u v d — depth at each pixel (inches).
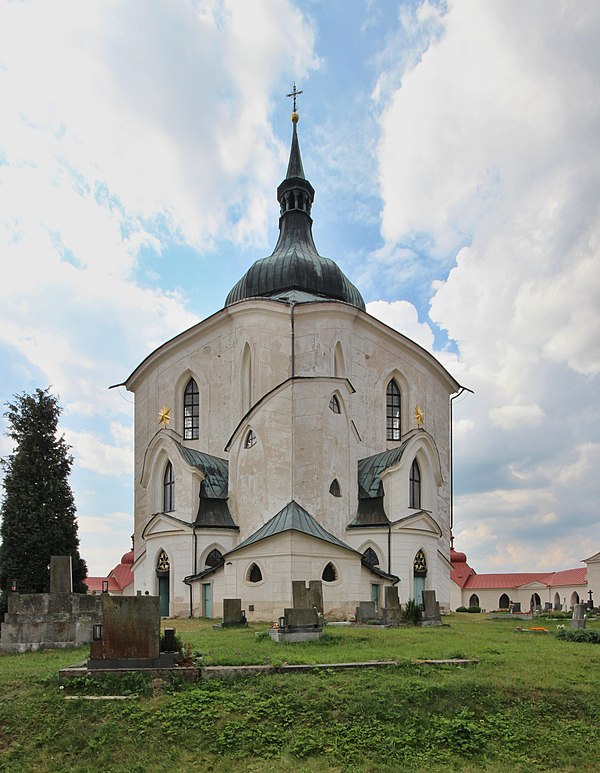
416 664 742.5
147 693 647.8
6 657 898.7
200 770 515.2
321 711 604.4
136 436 2399.1
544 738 572.4
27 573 1396.4
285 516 1574.8
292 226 2465.6
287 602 1435.8
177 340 2190.0
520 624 1524.4
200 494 1803.6
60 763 535.2
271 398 1768.0
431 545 1812.3
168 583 1779.0
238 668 698.2
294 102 2706.7
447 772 505.0
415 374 2257.6
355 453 1846.7
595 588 3469.5
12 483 1453.0
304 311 1982.0
